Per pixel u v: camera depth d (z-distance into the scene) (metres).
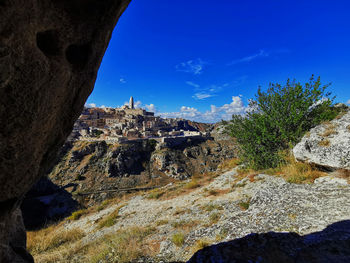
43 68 1.96
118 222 12.11
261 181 10.92
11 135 1.89
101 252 7.02
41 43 2.20
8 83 1.66
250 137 14.44
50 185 62.19
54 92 2.29
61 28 2.24
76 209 54.16
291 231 4.36
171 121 168.62
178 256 5.38
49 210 51.03
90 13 2.56
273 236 4.34
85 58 2.84
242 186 11.56
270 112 13.50
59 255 8.15
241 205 8.34
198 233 6.45
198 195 13.19
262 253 3.81
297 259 3.37
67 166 72.19
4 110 1.73
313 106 11.98
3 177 2.05
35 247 10.12
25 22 1.69
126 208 15.41
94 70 3.24
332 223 4.24
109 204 19.41
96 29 2.80
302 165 9.41
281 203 6.16
